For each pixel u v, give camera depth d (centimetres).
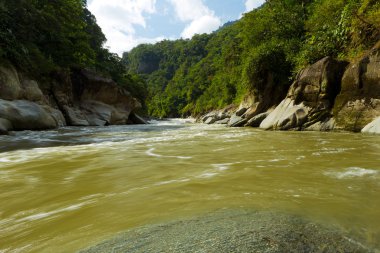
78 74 2083
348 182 253
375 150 452
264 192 228
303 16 1997
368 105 834
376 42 959
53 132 1079
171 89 10231
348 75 902
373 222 160
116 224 174
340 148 488
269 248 127
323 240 136
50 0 2144
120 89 2377
